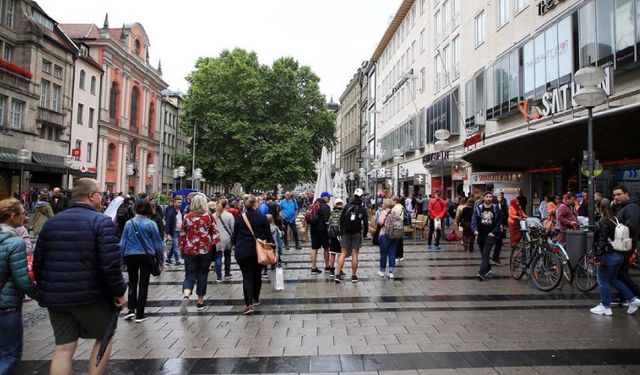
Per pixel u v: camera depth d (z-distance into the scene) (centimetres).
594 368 475
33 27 3569
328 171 1630
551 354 520
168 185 6981
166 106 6862
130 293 700
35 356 532
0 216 414
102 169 4828
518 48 2020
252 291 736
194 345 564
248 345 562
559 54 1708
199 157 4553
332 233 1093
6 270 403
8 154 3225
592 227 927
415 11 3928
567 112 1633
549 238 1009
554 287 871
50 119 3825
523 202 1886
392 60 4838
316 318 693
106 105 4884
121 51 5128
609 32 1420
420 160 3725
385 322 665
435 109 3297
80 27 5109
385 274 1073
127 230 689
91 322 396
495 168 2405
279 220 1631
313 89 5041
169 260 1334
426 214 2205
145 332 623
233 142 4512
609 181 1652
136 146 5738
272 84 4762
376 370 474
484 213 1012
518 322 659
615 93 1440
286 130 4478
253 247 729
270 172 4384
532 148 1759
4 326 404
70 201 410
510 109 2094
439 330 621
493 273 1103
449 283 976
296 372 471
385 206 1061
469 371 469
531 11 1984
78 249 387
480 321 666
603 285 704
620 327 629
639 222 700
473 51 2652
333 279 1032
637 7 1301
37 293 392
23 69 3438
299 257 1431
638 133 1269
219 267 1026
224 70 4609
